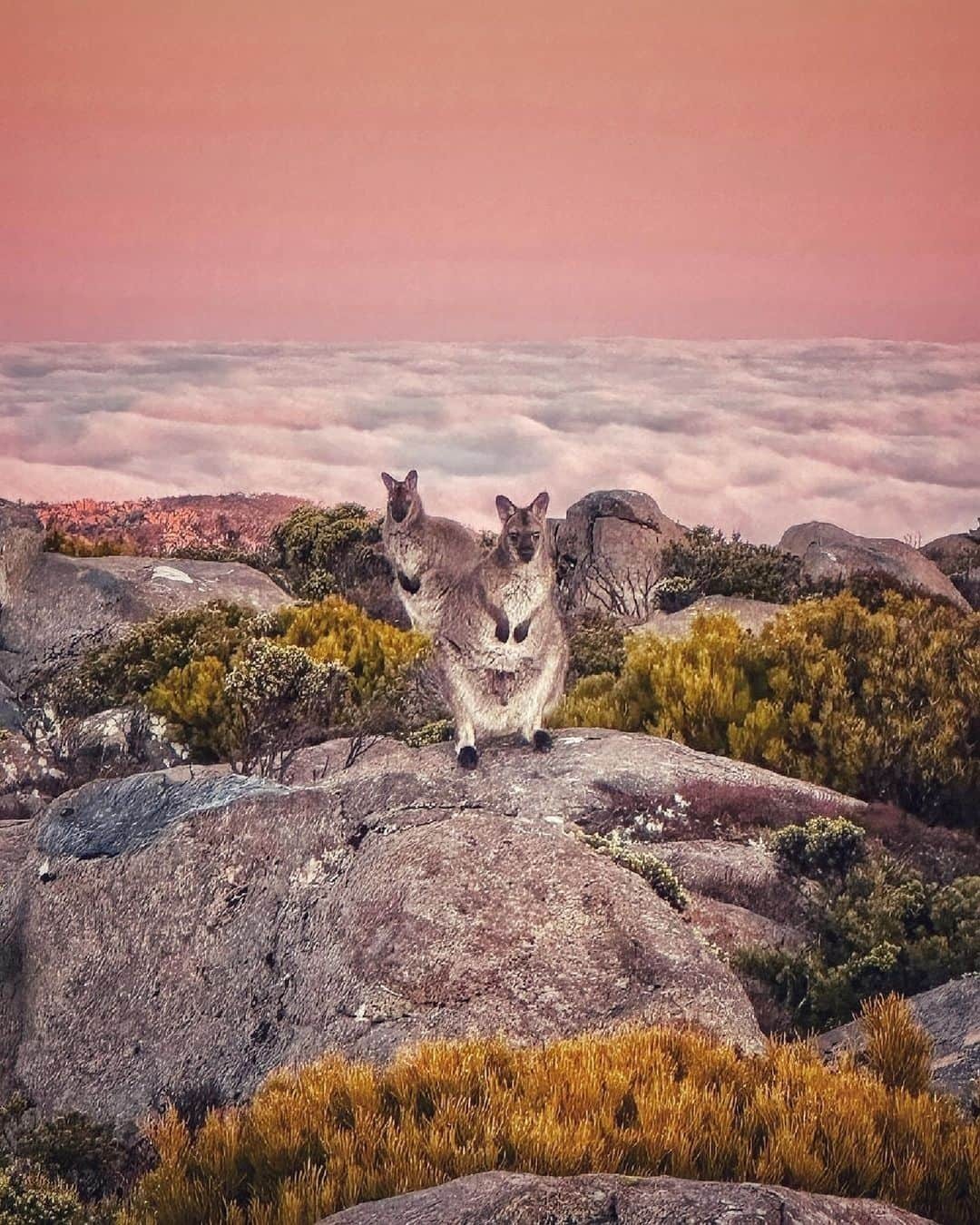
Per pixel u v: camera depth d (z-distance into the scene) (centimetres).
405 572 578
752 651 608
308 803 383
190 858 382
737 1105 291
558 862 366
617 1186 226
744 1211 214
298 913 367
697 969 353
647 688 613
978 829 534
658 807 483
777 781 511
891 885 444
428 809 377
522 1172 242
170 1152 293
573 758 498
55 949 386
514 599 469
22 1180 315
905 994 397
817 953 412
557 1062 301
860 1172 263
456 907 353
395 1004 343
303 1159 282
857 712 569
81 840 399
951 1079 324
